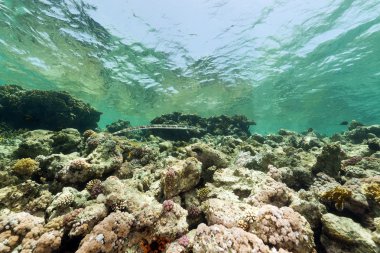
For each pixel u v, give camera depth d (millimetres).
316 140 12445
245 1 12602
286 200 5309
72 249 4152
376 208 5219
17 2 12836
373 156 9258
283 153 10242
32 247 3814
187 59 17453
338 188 5559
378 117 34000
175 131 16531
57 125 14438
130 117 36625
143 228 4254
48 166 6781
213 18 13711
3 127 13617
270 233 4000
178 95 24734
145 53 16812
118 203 4754
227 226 4312
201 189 6016
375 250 3865
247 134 18719
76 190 5699
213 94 24266
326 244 4348
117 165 7102
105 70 19812
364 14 13164
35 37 16078
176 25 14250
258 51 16438
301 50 16422
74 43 16141
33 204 5164
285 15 13414
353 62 17891
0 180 6012
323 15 13367
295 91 23609
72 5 12672
